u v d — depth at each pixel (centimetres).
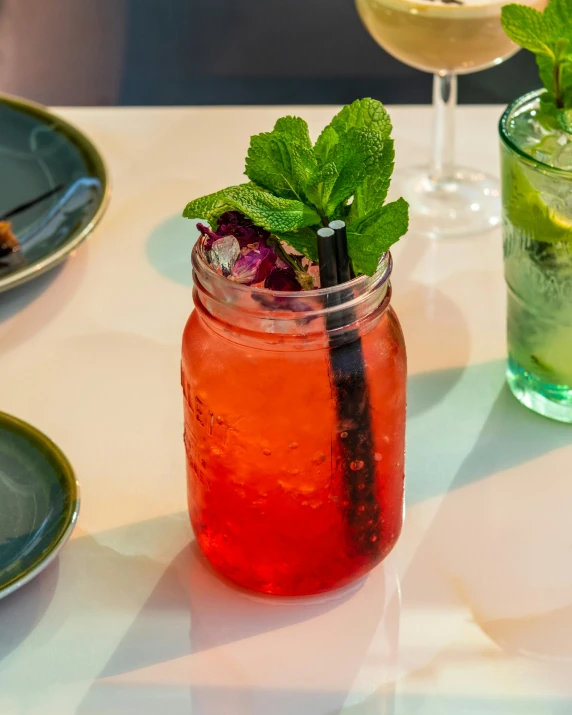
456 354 79
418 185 94
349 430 61
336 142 61
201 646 64
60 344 80
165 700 62
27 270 82
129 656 63
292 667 63
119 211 91
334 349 60
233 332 59
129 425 74
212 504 64
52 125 94
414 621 64
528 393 75
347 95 210
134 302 83
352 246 59
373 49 224
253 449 61
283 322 58
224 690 62
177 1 243
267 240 61
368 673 62
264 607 65
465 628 64
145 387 77
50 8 240
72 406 76
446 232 90
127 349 80
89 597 66
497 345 79
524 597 65
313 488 62
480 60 92
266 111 104
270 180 61
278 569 64
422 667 63
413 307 83
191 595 66
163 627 64
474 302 83
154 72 219
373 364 61
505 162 71
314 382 60
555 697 62
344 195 60
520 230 71
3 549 66
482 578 66
